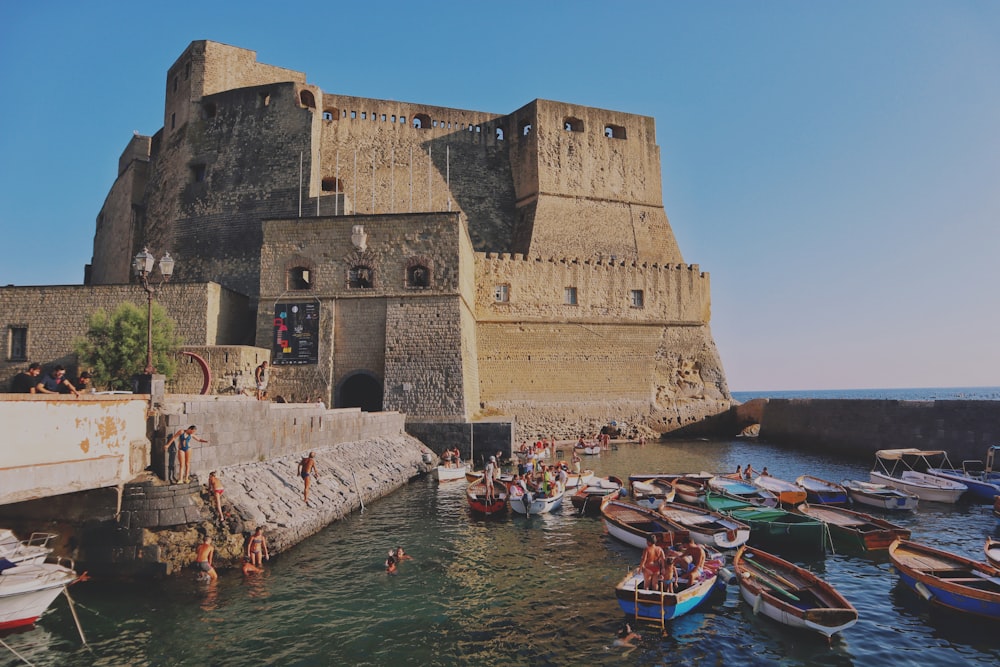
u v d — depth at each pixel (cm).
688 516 2062
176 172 4897
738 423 5347
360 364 3466
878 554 1822
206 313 3459
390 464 2794
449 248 3528
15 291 3500
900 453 3036
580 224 5538
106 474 1404
